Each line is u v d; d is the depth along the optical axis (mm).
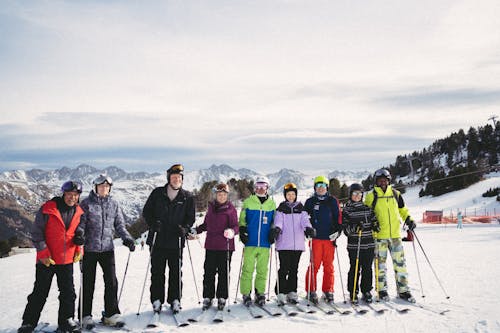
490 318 5691
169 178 6125
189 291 7762
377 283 6707
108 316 5492
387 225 6711
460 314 5898
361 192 6715
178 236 6031
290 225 6469
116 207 5766
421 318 5750
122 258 14477
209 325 5516
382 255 6727
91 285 5496
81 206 5473
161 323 5609
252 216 6418
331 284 6527
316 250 6582
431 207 59344
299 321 5660
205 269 6273
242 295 6641
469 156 111125
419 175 108562
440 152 124625
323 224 6602
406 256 13047
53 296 7727
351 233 6562
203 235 24156
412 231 6949
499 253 13562
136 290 8125
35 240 5051
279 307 6254
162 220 6004
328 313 5980
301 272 9938
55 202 5223
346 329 5328
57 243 5141
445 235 23984
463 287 7688
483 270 9656
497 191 58125
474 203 56469
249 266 6379
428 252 14172
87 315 5449
